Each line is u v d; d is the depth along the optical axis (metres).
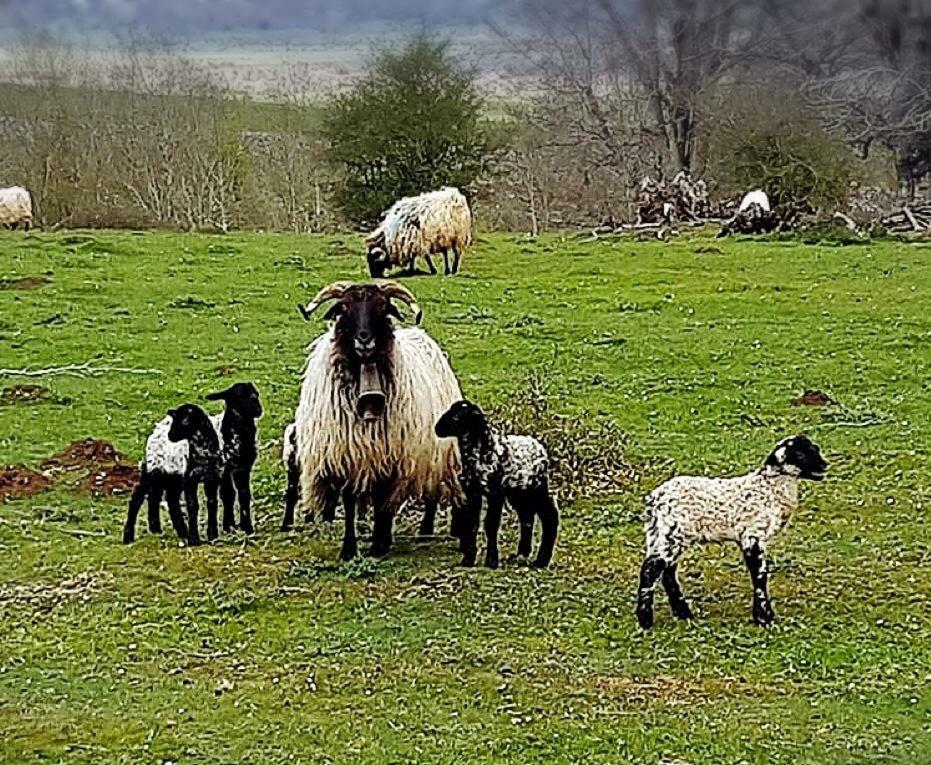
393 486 12.35
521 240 40.91
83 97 50.06
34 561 12.31
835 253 35.81
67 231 40.62
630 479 15.35
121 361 22.11
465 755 7.92
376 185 50.25
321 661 9.59
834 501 14.30
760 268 33.25
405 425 12.19
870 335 24.09
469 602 10.96
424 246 32.25
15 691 9.02
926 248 36.72
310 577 11.74
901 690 8.97
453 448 12.65
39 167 47.59
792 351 22.89
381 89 49.88
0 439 17.12
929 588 11.33
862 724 8.40
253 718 8.50
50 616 10.71
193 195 52.56
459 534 13.02
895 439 17.05
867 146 52.78
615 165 62.47
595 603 10.93
